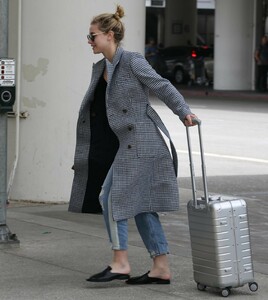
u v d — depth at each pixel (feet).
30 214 41.93
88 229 38.65
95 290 28.66
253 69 151.43
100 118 29.50
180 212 44.32
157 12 241.14
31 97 44.09
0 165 34.32
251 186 53.93
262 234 39.68
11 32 44.06
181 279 30.12
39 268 31.55
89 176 29.86
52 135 44.21
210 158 66.44
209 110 110.73
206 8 248.52
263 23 153.07
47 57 43.80
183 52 174.81
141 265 32.14
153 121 28.27
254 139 78.54
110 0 44.73
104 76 29.04
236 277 27.63
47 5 43.65
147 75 27.78
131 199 27.99
